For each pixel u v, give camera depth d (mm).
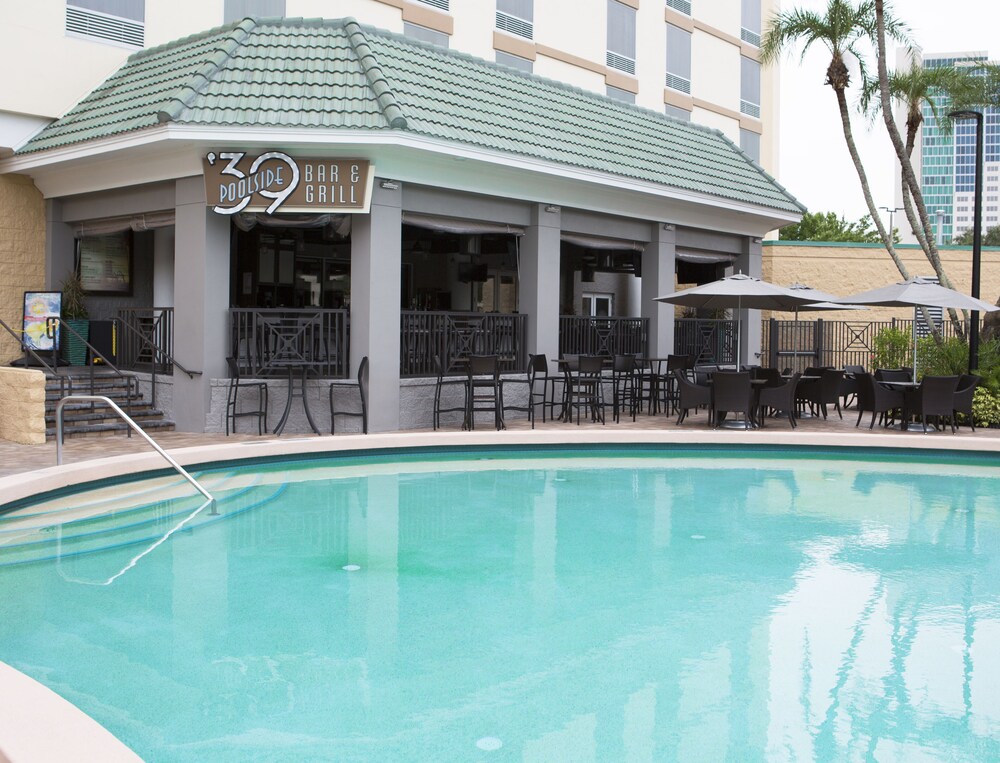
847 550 8297
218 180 13562
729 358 22562
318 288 19766
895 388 16172
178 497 10211
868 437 13945
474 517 9555
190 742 4352
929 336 23062
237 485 11016
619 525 9242
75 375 14953
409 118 13695
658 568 7645
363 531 8867
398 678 5191
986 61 22938
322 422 14594
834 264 29219
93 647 5652
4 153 15750
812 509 10125
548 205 16938
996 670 5402
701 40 31625
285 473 11867
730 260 22484
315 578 7250
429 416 15477
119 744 3488
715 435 14070
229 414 14062
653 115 21547
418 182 14680
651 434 14039
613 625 6164
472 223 16172
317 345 14727
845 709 4816
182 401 14344
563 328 18266
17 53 15305
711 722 4637
